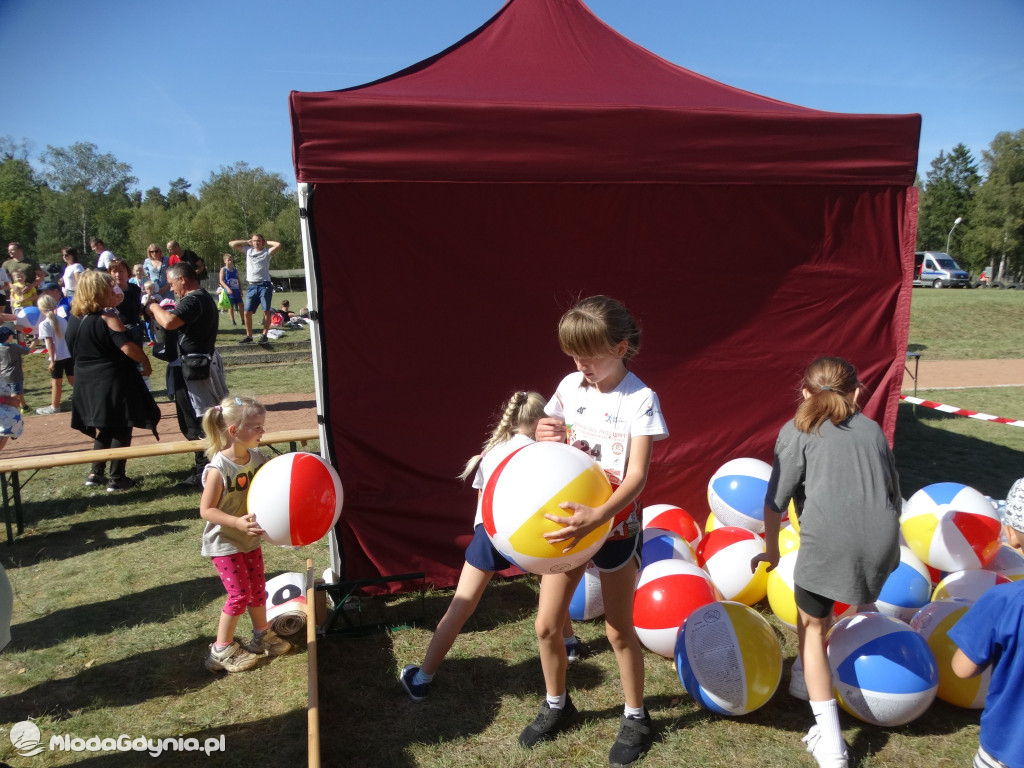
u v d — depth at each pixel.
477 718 3.19
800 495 2.96
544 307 4.38
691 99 4.62
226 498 3.48
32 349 15.00
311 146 3.73
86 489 6.57
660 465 4.77
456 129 3.88
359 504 4.18
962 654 2.17
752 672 3.01
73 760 2.96
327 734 3.09
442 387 4.25
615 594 2.75
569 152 4.05
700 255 4.57
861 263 4.80
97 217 72.75
